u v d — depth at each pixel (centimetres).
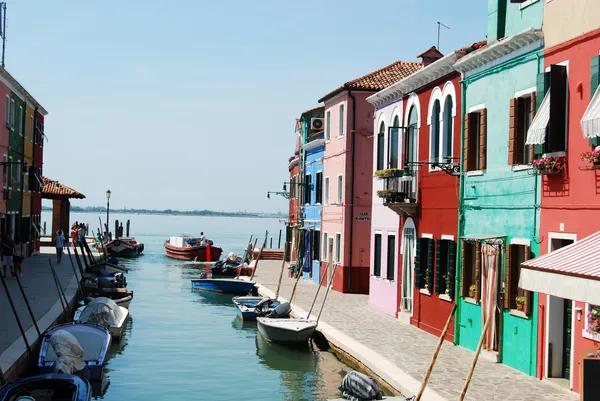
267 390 1478
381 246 2259
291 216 4225
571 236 1227
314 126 3625
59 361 1388
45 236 6038
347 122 2816
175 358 1778
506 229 1452
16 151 3444
